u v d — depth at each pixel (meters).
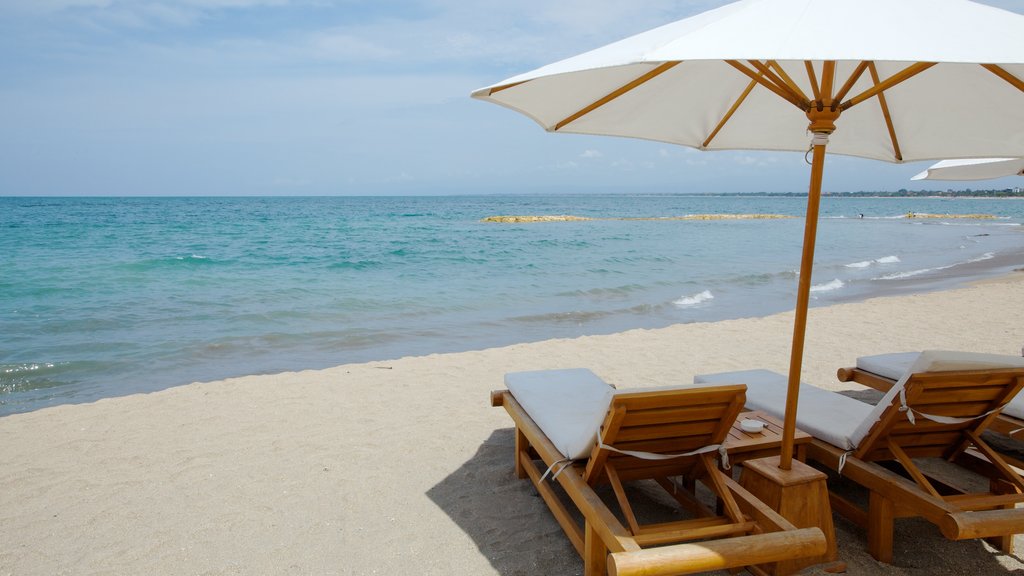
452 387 6.12
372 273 15.96
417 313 10.74
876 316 9.71
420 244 25.00
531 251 22.20
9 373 6.92
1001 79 3.29
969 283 14.09
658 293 13.04
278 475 4.14
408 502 3.77
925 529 3.40
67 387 6.50
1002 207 110.12
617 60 2.05
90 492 3.90
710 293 12.97
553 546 3.27
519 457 4.06
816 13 2.04
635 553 2.35
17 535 3.40
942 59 1.71
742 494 2.91
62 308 10.62
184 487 3.97
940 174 6.03
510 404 4.07
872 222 51.50
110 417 5.27
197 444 4.67
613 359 7.24
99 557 3.18
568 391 4.02
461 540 3.34
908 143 4.01
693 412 2.79
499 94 3.34
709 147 4.36
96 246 22.66
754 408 3.98
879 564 3.05
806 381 6.34
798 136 4.25
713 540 2.60
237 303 11.33
